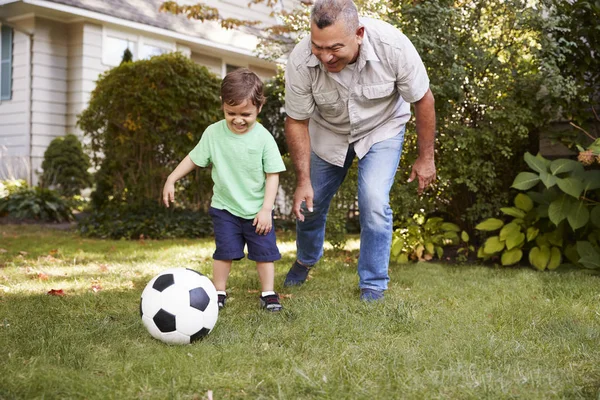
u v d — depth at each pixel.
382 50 3.03
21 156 10.45
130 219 7.20
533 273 4.21
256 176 3.08
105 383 1.90
